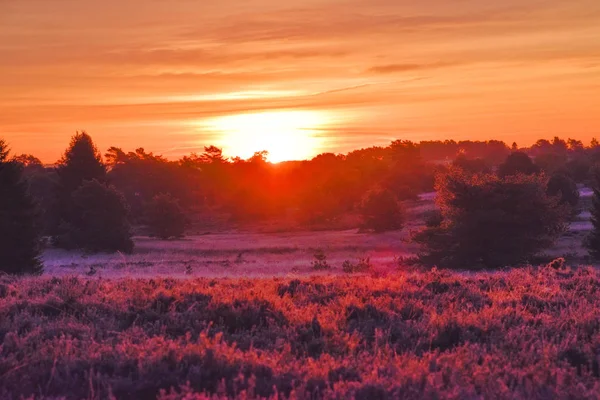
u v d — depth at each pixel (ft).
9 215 173.37
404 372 21.77
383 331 29.58
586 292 39.63
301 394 20.08
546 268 54.03
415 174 545.44
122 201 258.78
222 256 208.54
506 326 30.81
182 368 22.94
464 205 156.66
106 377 22.11
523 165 369.50
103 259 193.77
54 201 317.83
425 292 39.50
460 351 24.89
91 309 33.50
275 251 224.12
